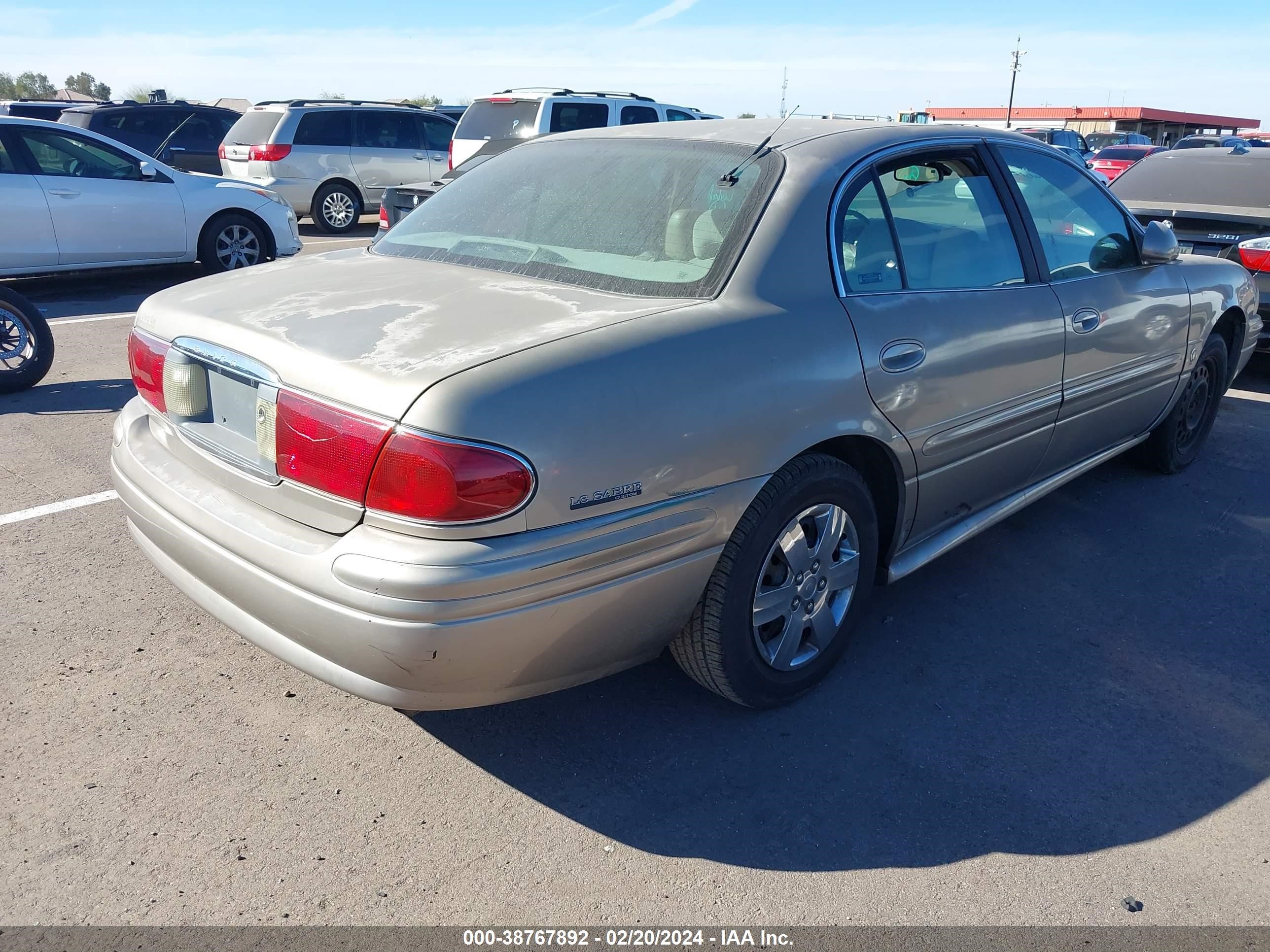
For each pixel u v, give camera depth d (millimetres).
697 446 2367
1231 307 4871
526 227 3027
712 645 2652
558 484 2133
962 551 4141
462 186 3475
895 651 3336
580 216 2975
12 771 2564
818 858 2385
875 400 2803
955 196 3318
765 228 2719
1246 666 3312
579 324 2355
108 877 2240
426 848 2373
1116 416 4172
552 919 2180
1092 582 3881
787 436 2562
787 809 2553
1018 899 2271
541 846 2395
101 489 4414
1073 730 2932
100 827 2389
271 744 2729
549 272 2777
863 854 2402
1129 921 2217
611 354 2266
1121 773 2738
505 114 11398
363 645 2107
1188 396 4816
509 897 2234
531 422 2100
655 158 3105
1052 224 3711
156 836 2369
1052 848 2443
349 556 2105
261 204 10180
